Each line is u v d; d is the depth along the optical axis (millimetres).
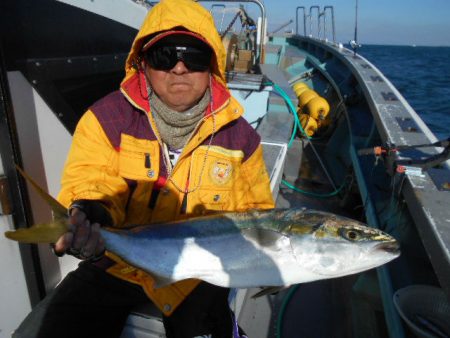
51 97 1816
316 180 4234
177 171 1666
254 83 4031
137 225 1551
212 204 1708
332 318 2303
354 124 4395
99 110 1618
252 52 5082
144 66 1630
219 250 1540
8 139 1449
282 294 2490
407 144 2551
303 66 8453
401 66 34156
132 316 1650
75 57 2002
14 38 1569
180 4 1531
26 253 1639
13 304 1694
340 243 1500
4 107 1411
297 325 2244
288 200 3781
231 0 4895
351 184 3572
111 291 1636
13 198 1519
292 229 1532
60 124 1923
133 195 1644
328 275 1515
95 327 1596
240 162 1766
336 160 4750
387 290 2100
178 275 1527
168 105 1609
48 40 1776
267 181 1906
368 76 4477
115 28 2426
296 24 11008
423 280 2195
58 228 1236
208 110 1661
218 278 1533
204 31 1521
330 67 6926
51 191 1907
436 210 1848
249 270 1527
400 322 1861
